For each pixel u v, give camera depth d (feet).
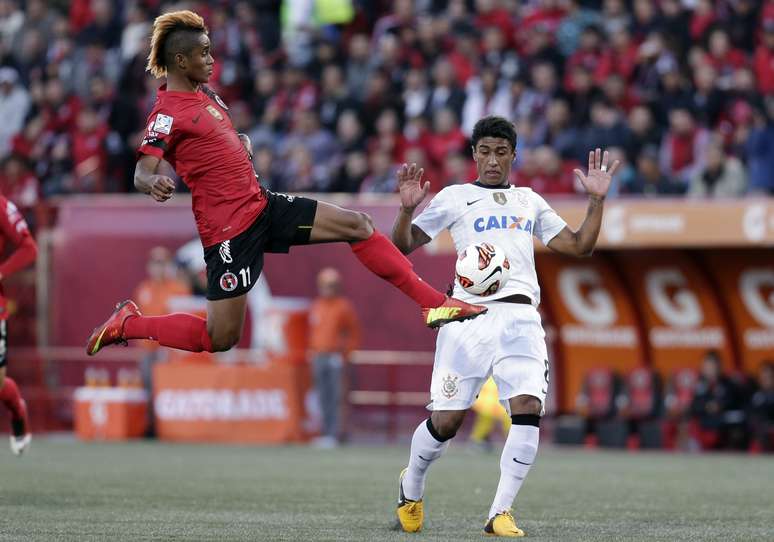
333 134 226.58
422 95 223.30
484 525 86.17
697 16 216.33
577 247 82.69
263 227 78.54
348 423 193.16
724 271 177.88
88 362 208.64
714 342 181.78
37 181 240.12
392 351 192.65
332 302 187.42
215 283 78.28
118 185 237.25
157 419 197.06
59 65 260.62
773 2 214.69
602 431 183.62
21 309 213.87
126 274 206.80
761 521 90.27
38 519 87.76
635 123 197.26
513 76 216.13
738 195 186.29
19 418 107.76
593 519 91.25
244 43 248.11
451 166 198.70
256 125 233.35
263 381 192.34
